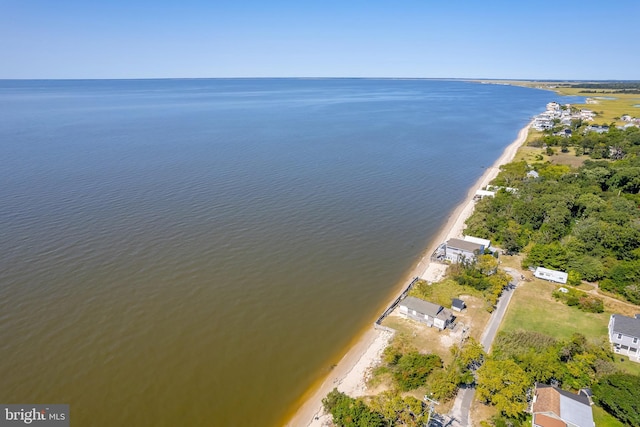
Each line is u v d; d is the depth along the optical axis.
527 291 63.16
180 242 74.19
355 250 75.56
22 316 53.50
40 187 98.31
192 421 41.00
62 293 58.38
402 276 67.75
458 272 66.06
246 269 67.25
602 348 48.59
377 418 38.62
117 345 49.88
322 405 42.81
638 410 37.78
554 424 37.50
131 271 64.56
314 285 64.31
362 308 59.41
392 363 47.72
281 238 78.25
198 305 57.91
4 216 81.19
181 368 47.25
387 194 104.44
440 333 53.03
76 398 42.75
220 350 50.28
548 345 49.00
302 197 99.56
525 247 75.75
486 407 41.34
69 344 49.50
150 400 43.03
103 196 94.06
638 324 50.50
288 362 49.06
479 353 46.31
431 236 82.19
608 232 70.12
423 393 43.22
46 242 71.62
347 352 50.81
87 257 67.62
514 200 90.00
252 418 41.66
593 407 40.56
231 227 81.31
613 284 61.84
